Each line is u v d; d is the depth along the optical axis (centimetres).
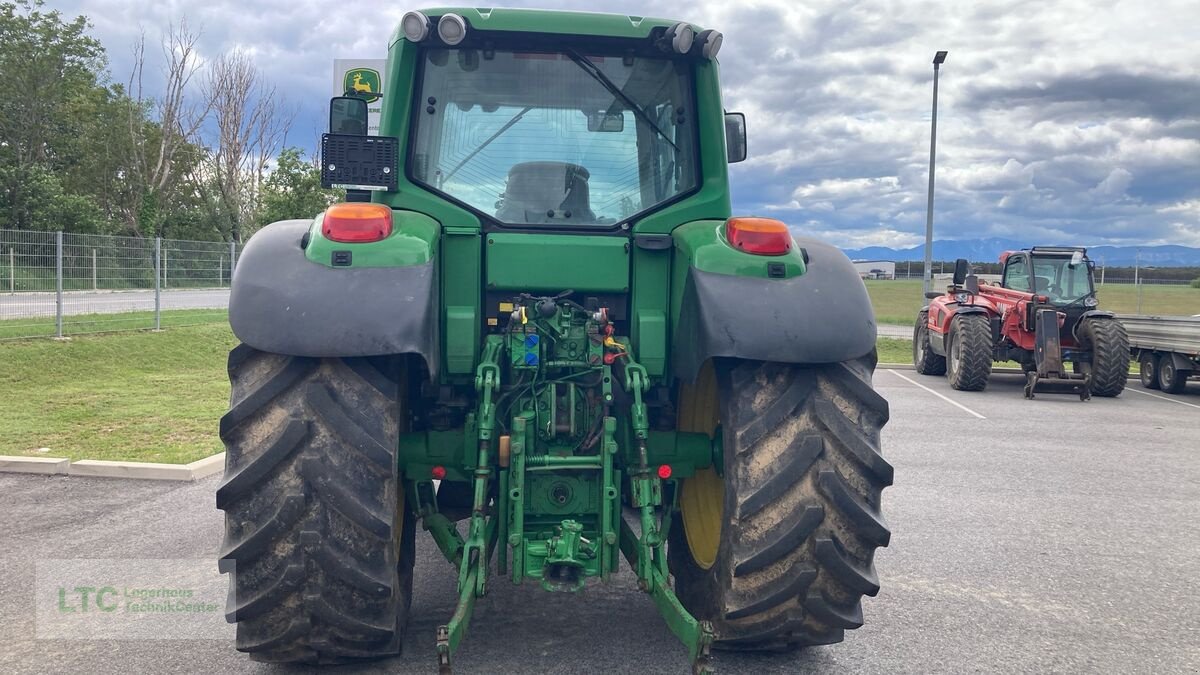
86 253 1650
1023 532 587
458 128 371
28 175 4153
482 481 319
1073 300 1475
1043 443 957
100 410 998
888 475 309
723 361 330
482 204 368
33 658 354
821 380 316
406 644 370
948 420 1127
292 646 314
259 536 290
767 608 315
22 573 461
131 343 1567
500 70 374
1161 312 3138
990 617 425
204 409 1013
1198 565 518
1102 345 1383
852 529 309
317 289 296
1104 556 534
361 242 309
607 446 328
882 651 379
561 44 376
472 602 306
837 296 316
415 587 444
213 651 362
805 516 304
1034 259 1502
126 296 1755
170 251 1873
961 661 370
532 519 336
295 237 319
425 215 348
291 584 294
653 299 357
